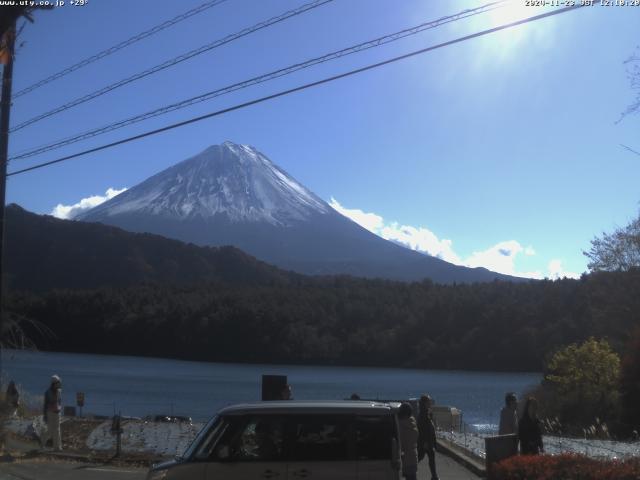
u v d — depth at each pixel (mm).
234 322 110812
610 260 41844
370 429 9516
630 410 27266
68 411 25719
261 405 9750
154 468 9562
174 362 105438
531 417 12445
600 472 9539
